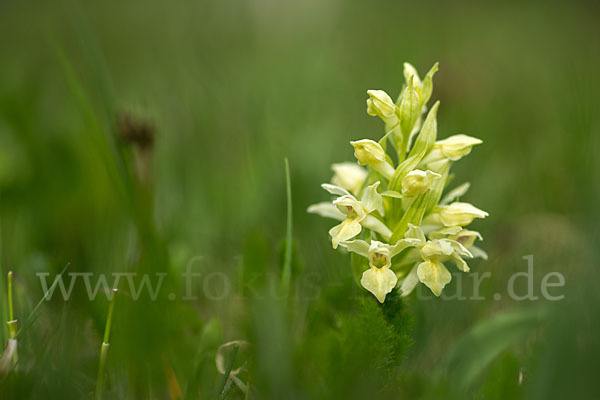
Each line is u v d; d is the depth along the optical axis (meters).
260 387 0.44
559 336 0.43
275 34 1.11
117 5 1.28
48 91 0.74
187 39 0.91
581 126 0.58
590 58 0.85
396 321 0.45
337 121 0.67
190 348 0.48
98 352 0.46
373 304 0.44
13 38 1.07
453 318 0.50
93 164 0.57
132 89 0.78
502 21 1.41
